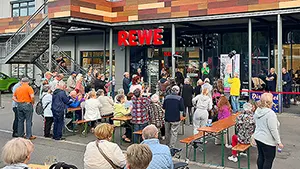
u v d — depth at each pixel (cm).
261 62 1877
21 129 1011
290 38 1805
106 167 479
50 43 1822
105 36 2170
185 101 1256
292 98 1722
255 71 1891
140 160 339
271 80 1523
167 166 445
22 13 2781
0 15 2875
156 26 1911
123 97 1011
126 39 1920
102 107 1104
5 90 2538
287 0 1399
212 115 1120
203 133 802
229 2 1548
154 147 457
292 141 973
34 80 2466
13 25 2445
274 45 1828
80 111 1170
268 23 1797
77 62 2488
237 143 777
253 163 788
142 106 917
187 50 2106
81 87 1295
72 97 1141
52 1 1775
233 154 805
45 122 1052
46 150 899
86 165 486
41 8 1891
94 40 2414
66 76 2009
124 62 2286
